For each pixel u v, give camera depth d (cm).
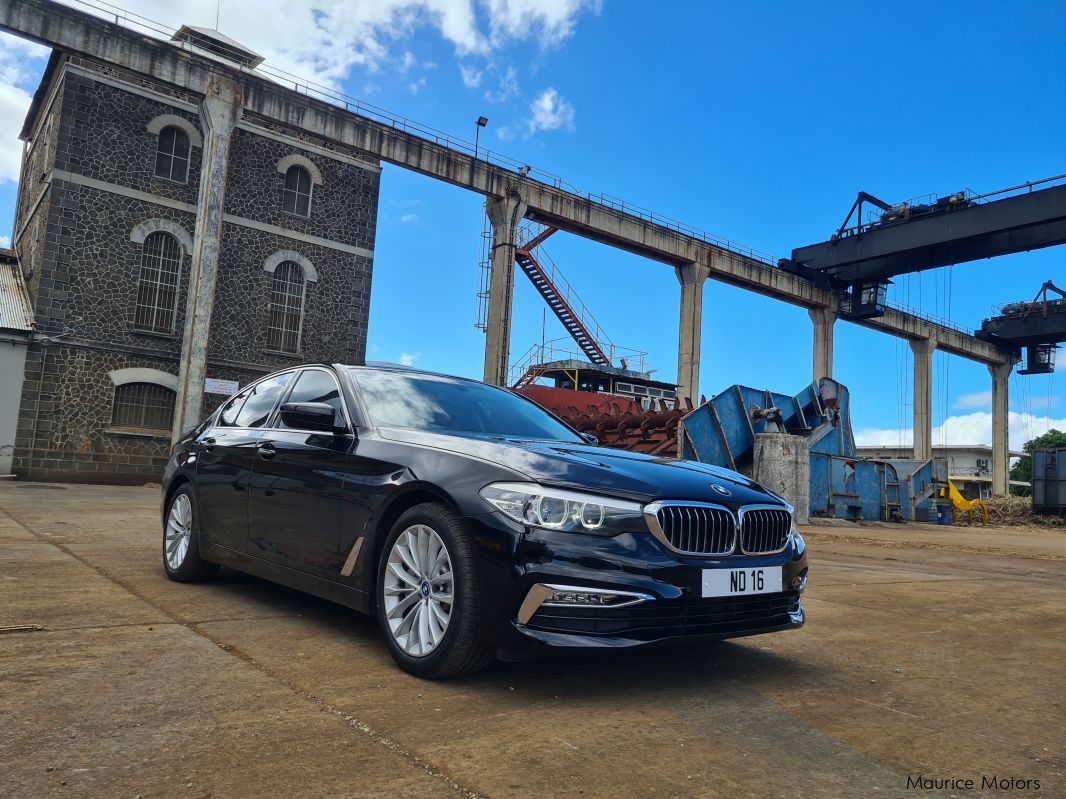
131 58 1680
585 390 2127
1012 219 2625
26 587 431
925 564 855
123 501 1159
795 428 1672
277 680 279
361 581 325
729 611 295
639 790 197
